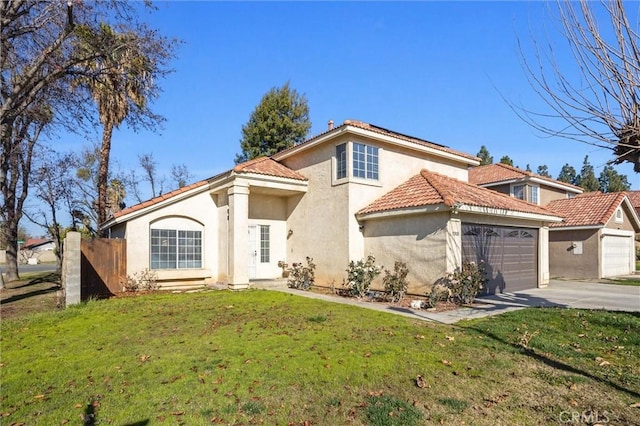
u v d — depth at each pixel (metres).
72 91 14.07
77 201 23.52
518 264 15.88
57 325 9.20
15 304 13.05
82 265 14.00
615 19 4.81
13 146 18.02
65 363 6.38
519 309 10.87
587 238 21.33
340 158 15.66
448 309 11.13
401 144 16.58
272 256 18.44
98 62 14.54
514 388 5.23
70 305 11.56
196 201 17.03
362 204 15.44
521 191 24.77
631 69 4.70
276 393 5.09
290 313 10.30
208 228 17.30
